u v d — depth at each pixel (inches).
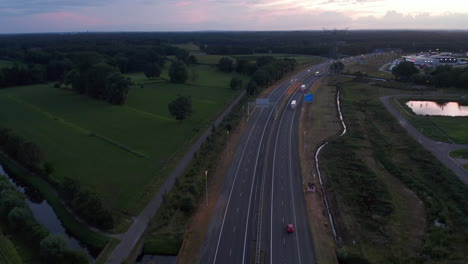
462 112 5698.8
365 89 7421.3
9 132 3998.5
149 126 4955.7
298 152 3991.1
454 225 2524.6
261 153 3966.5
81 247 2370.8
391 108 5792.3
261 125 5034.5
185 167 3550.7
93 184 3169.3
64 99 6850.4
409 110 5634.8
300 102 6432.1
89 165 3597.4
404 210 2760.8
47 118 5413.4
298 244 2385.6
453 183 3056.1
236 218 2687.0
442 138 4249.5
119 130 4771.2
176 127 4899.1
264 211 2785.4
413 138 4271.7
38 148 3609.7
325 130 4781.0
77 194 2723.9
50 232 2463.1
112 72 6820.9
